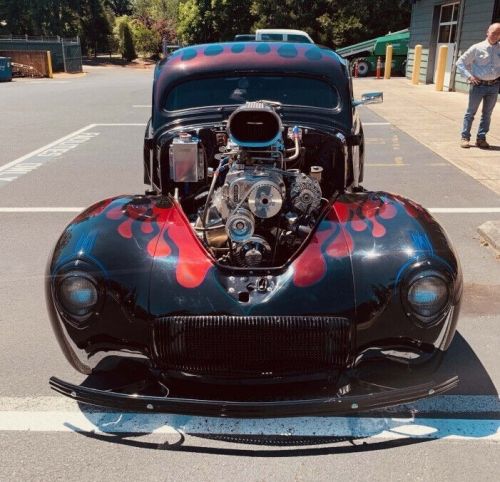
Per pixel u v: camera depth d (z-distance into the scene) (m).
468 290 4.30
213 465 2.61
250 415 2.45
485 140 9.20
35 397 3.10
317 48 4.55
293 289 2.65
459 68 8.77
